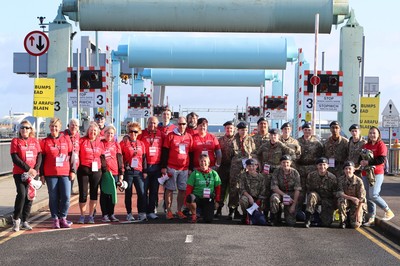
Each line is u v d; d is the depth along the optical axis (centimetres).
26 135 1109
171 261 866
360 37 1941
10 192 1680
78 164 1195
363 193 1205
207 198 1240
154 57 3138
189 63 3141
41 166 1172
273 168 1283
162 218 1313
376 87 3055
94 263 853
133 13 1920
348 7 1938
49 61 1911
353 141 1270
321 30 1961
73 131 1190
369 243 1039
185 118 1299
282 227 1206
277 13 1922
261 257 904
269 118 3725
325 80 1895
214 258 891
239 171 1295
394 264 872
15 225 1131
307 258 902
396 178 2375
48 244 998
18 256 903
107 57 2011
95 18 1920
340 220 1205
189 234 1097
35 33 1609
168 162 1295
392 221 1199
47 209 1447
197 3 1923
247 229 1170
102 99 1928
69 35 1912
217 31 1984
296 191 1232
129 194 1273
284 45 3139
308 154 1301
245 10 1925
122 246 979
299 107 1958
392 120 2530
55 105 1920
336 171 1289
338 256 922
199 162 1256
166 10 1923
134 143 1269
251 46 3125
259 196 1247
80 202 1230
